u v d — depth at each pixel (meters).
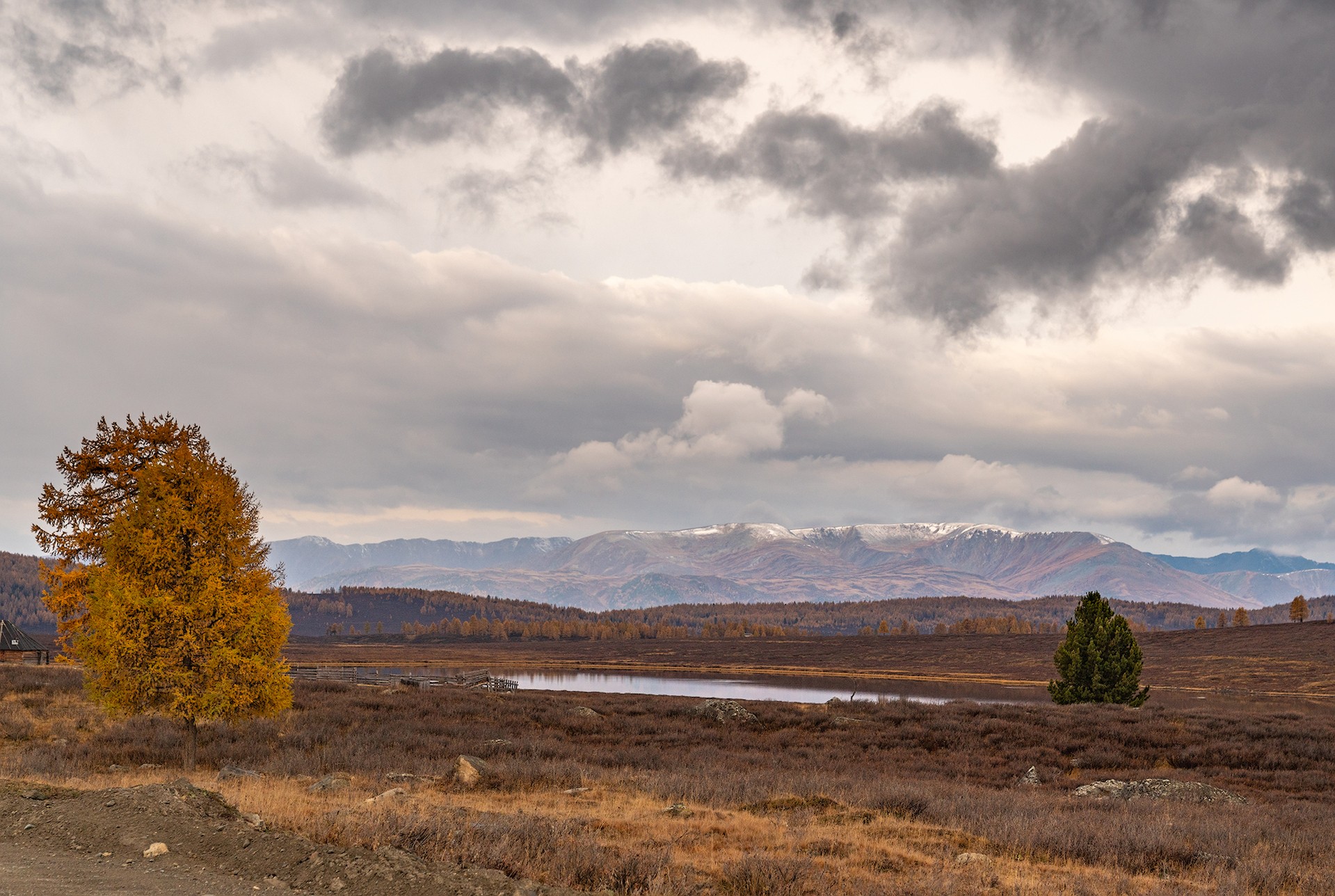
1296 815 20.98
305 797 17.30
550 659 183.62
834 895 11.34
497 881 10.20
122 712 22.08
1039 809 19.78
